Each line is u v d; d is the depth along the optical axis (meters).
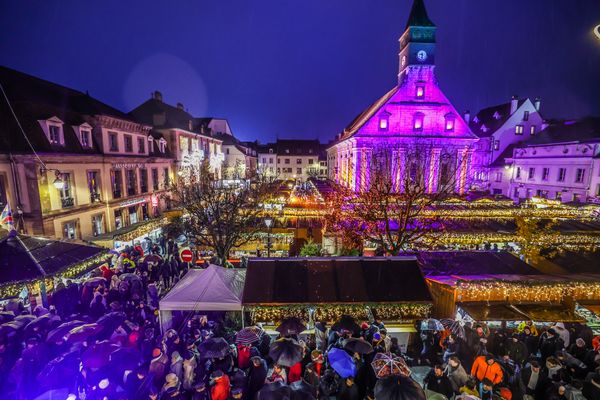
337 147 56.84
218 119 71.50
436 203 22.89
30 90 23.33
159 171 34.69
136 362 8.28
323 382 8.09
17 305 11.70
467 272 13.52
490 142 50.25
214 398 7.38
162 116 40.28
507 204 25.95
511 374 8.34
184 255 14.69
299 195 29.33
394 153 32.56
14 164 18.83
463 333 9.91
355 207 18.38
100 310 11.73
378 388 6.71
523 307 11.41
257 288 11.18
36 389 8.13
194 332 10.70
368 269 11.90
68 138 22.62
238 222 19.20
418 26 38.66
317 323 10.47
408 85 39.69
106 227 25.64
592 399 7.29
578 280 11.79
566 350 9.85
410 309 11.24
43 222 19.91
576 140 36.19
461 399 6.75
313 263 12.12
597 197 32.34
